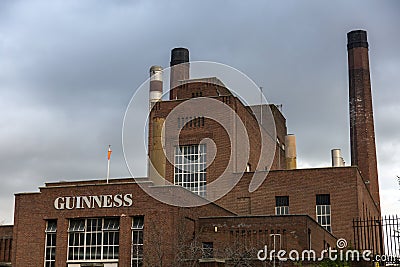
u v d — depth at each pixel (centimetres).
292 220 3100
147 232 2981
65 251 3097
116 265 3009
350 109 5797
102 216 3078
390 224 2692
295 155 4925
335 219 4119
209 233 3189
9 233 3850
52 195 3184
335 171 4191
